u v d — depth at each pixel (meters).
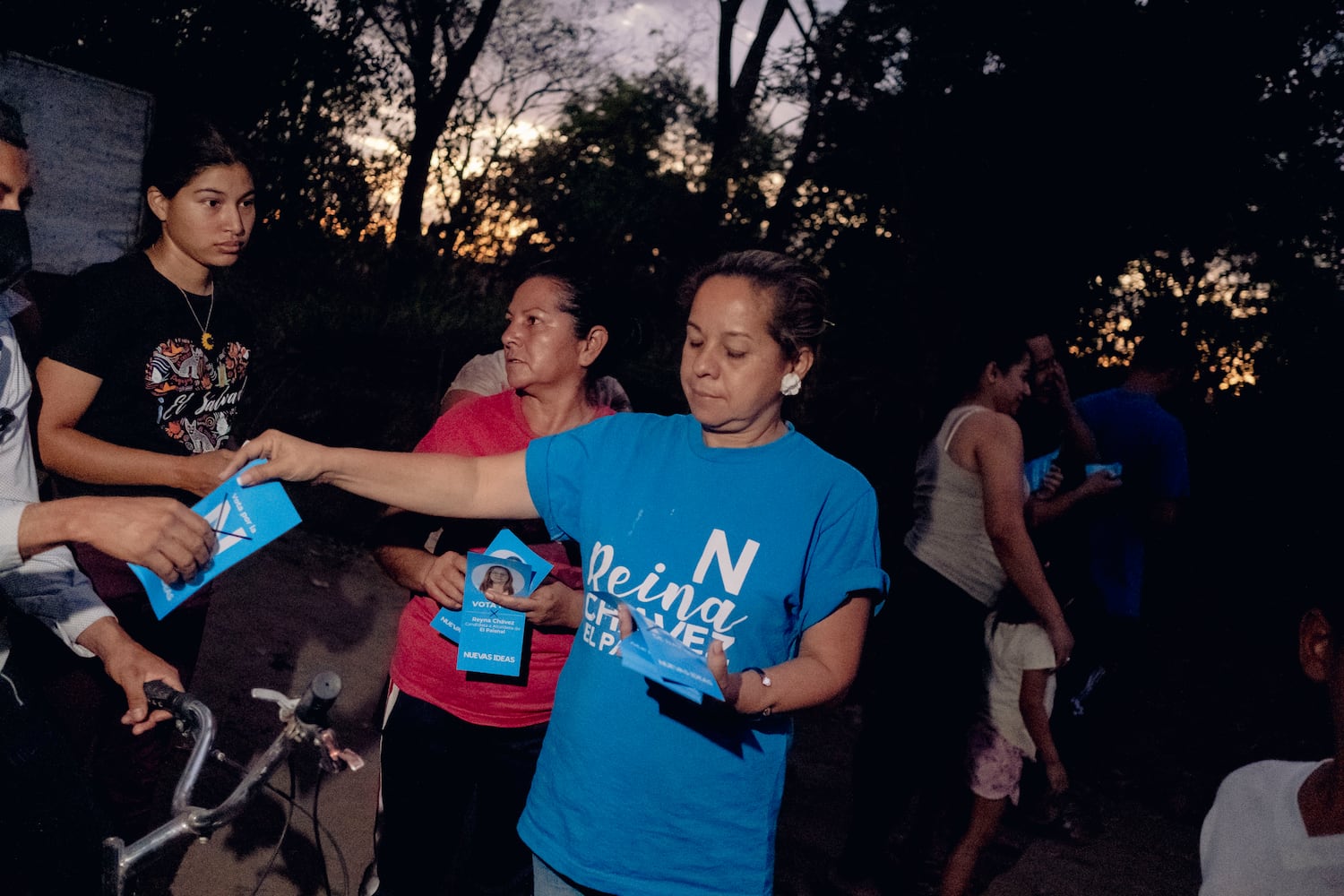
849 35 9.87
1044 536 4.48
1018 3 8.99
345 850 3.71
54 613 2.27
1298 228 9.16
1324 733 6.57
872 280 10.49
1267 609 8.09
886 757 3.78
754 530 2.02
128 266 2.76
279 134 13.66
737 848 2.05
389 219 16.42
